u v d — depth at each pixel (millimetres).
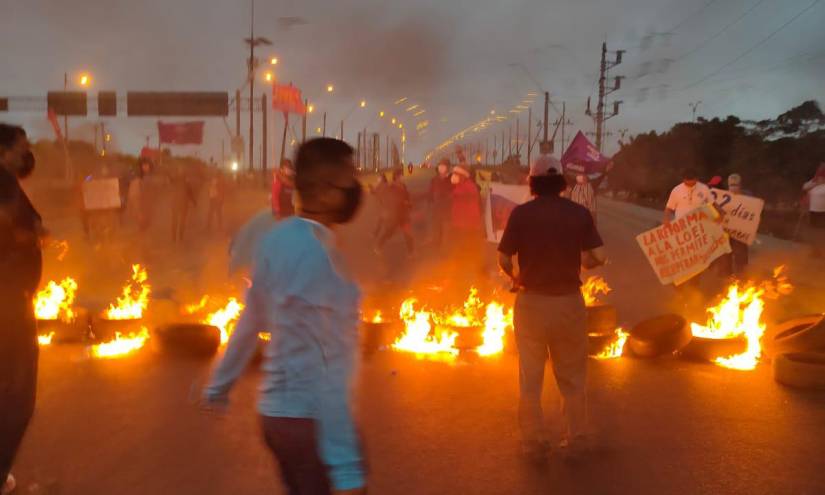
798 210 38938
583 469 5137
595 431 5871
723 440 5695
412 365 7770
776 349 7848
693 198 11523
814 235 18703
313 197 2928
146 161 18453
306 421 2770
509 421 6066
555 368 5398
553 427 5996
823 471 5129
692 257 9500
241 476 4934
